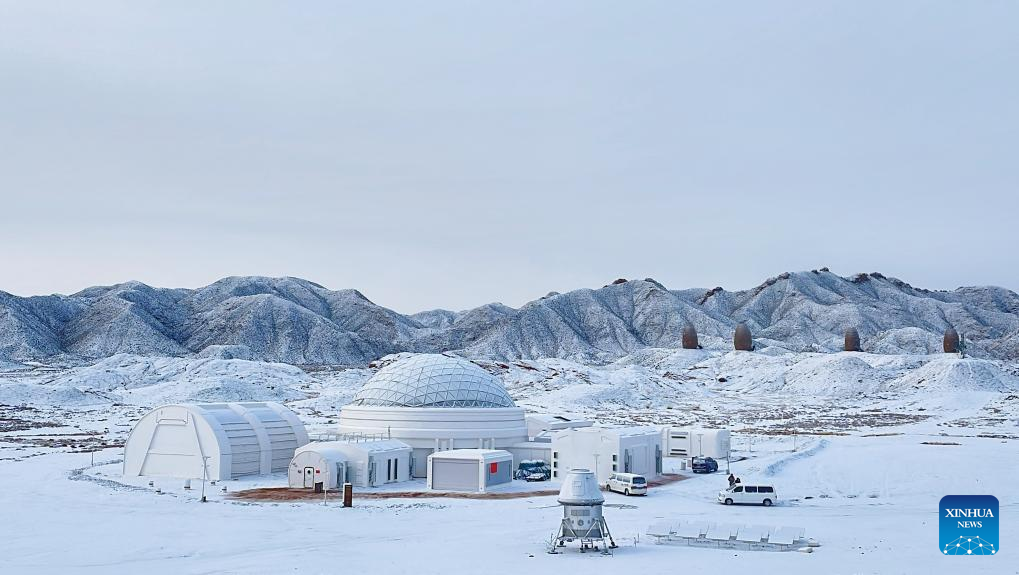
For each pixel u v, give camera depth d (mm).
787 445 118938
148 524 56750
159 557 46531
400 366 96562
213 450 79938
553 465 83250
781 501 70688
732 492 68312
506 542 50500
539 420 100500
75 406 189250
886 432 144500
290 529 55406
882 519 60250
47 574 42625
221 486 76000
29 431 137625
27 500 66625
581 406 198125
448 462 75875
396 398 90688
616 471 80500
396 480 81312
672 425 153000
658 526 52531
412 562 44594
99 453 103375
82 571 43250
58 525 55969
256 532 54156
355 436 88375
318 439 89250
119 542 50469
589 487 47938
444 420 87438
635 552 47469
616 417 169625
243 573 42281
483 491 74438
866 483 82938
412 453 86750
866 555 46406
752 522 58656
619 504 68188
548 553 46938
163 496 69688
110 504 65125
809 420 174375
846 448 115625
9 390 189500
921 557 45719
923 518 60688
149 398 199625
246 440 82562
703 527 51938
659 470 88812
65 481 77625
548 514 62062
